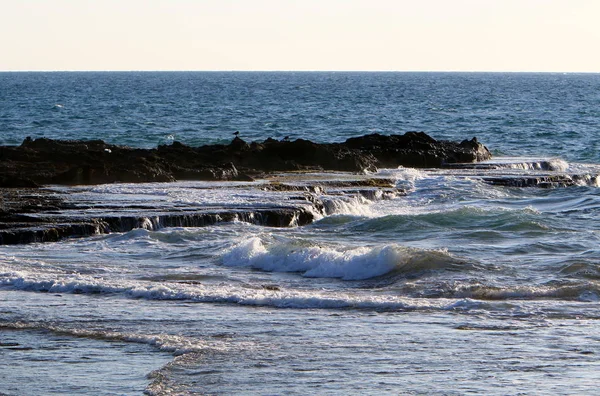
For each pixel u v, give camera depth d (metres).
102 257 47.41
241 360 27.77
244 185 71.88
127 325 32.53
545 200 72.75
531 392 24.59
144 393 24.61
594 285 38.66
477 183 79.75
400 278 42.03
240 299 36.94
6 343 30.09
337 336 30.83
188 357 28.06
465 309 35.16
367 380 25.67
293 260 44.91
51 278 40.72
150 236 53.00
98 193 65.81
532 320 33.28
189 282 41.06
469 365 27.16
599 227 59.28
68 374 26.44
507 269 43.53
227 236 53.72
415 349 29.06
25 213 56.75
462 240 53.16
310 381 25.58
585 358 27.95
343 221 60.12
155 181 73.62
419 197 73.69
